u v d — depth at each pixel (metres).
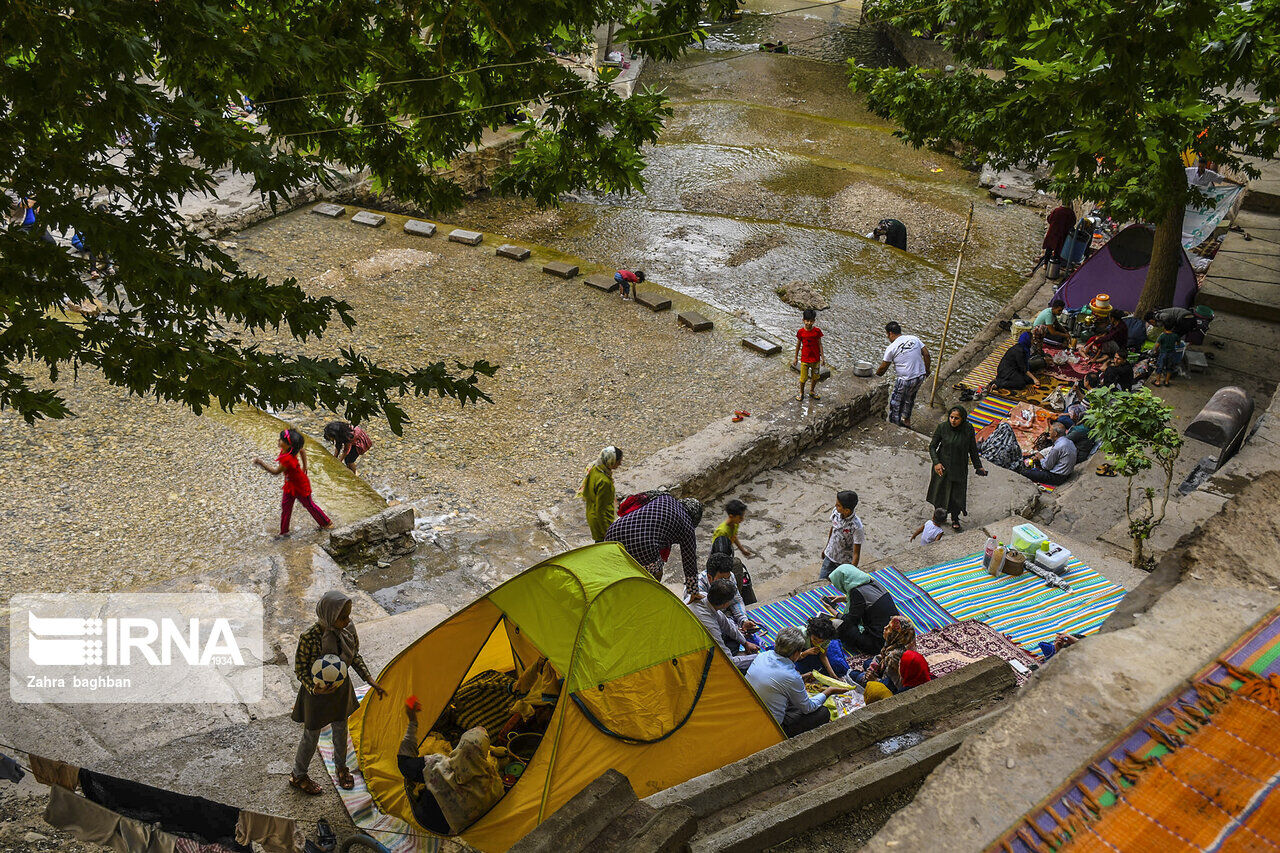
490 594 5.89
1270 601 2.77
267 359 5.39
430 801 5.46
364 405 5.47
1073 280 17.73
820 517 12.10
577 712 5.40
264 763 6.00
